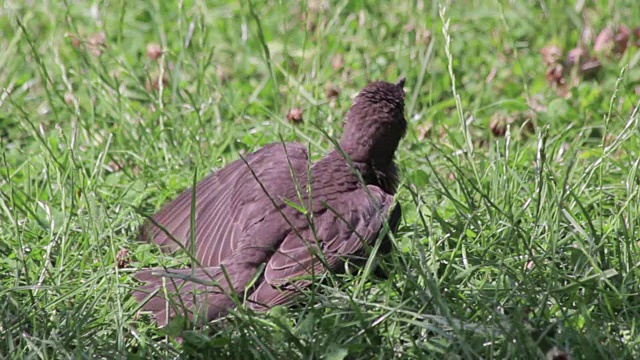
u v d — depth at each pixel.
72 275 10.00
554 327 8.26
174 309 8.54
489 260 9.34
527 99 13.47
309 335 8.22
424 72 13.38
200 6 14.91
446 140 12.90
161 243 10.50
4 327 8.79
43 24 16.73
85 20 16.88
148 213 11.40
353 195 9.72
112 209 11.31
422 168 12.15
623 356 7.95
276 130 12.91
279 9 16.73
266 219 9.62
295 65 15.17
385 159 10.24
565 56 14.80
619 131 12.38
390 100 10.23
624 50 14.71
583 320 8.53
